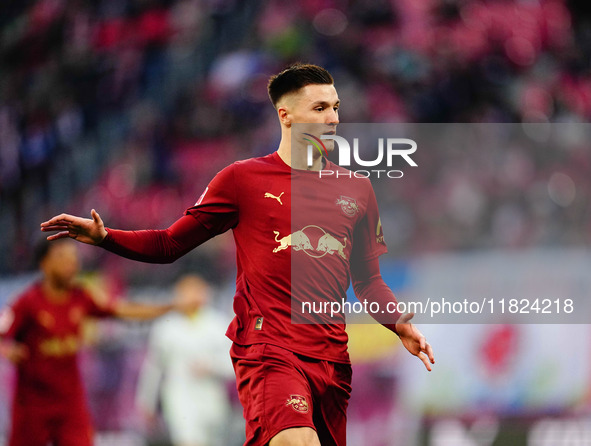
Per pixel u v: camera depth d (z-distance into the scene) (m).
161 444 26.53
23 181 45.69
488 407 24.81
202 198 11.08
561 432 24.61
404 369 24.98
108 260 33.19
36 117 47.91
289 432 9.88
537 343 25.14
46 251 20.83
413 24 44.62
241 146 42.00
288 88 11.28
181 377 26.47
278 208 10.88
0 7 53.53
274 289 10.73
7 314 20.50
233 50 46.09
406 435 24.73
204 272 31.16
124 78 47.66
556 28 47.75
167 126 43.72
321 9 45.50
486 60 44.69
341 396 11.08
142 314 22.08
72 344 20.92
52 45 50.97
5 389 27.06
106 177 43.19
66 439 20.55
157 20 49.09
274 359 10.44
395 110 41.31
